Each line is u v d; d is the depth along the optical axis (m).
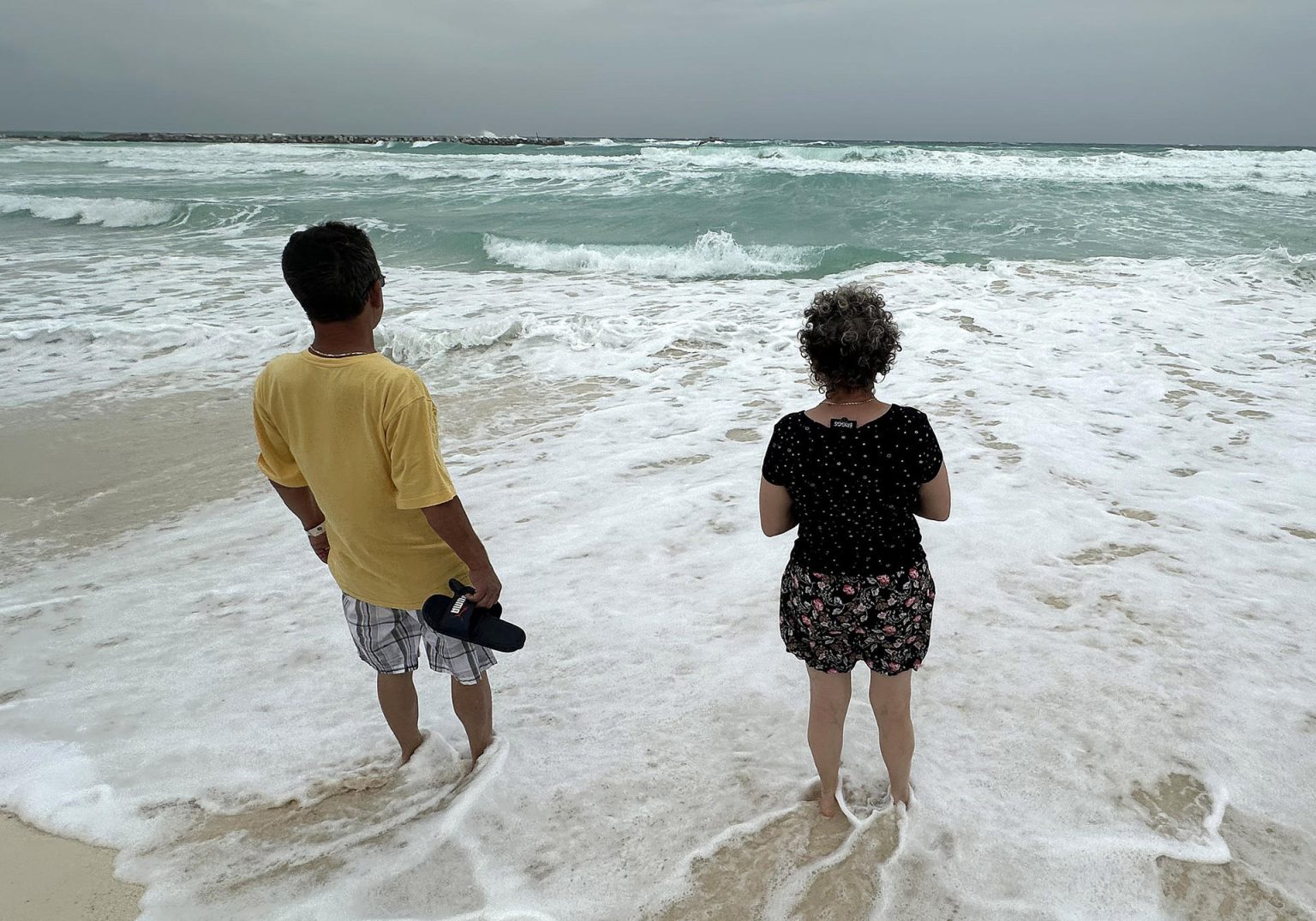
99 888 2.38
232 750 3.02
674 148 45.03
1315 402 6.65
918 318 9.57
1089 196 20.73
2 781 2.85
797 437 2.16
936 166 28.14
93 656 3.69
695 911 2.25
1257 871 2.33
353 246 2.10
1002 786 2.67
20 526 5.06
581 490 5.35
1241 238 15.38
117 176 28.95
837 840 2.48
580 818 2.60
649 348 8.70
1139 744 2.85
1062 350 8.30
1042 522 4.60
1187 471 5.34
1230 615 3.67
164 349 8.82
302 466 2.26
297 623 3.93
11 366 8.27
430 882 2.37
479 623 2.26
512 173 26.78
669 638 3.62
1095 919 2.19
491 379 7.97
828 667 2.35
